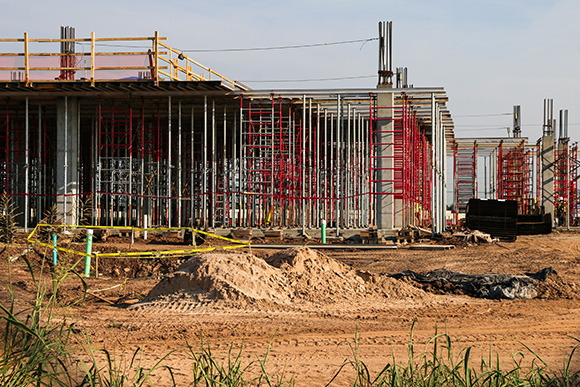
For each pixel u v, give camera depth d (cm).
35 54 2491
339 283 1305
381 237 2511
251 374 720
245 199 3119
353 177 3055
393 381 584
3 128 3178
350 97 2683
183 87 2511
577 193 4756
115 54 2467
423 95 2688
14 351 532
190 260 1255
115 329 954
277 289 1220
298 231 2666
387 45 2706
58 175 2686
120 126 3331
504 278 1416
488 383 605
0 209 1544
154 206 3278
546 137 4422
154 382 676
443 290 1411
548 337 950
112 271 1716
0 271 1312
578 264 1938
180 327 976
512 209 2961
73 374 543
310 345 877
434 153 2684
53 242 1507
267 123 2802
